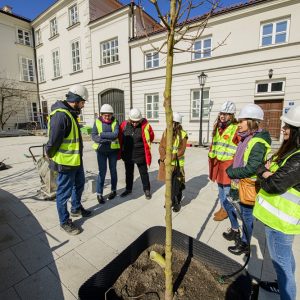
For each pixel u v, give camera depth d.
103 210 3.50
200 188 4.62
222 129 2.81
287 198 1.44
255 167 1.75
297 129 1.41
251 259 2.34
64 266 2.21
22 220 3.12
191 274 1.79
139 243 1.99
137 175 5.60
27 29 19.75
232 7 9.87
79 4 15.32
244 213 2.15
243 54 10.11
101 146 3.57
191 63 11.60
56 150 2.59
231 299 1.57
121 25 13.55
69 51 16.88
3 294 1.86
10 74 18.86
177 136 3.33
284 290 1.54
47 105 20.25
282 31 9.24
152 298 1.61
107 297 1.61
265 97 9.90
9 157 7.64
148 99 13.67
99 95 15.88
